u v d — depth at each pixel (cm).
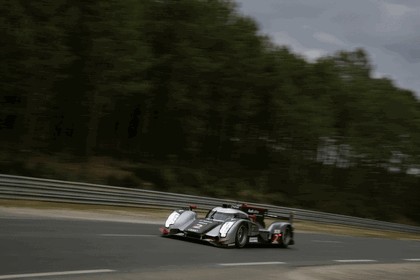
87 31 7212
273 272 2238
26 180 4144
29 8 6575
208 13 8788
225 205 3234
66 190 4503
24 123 7619
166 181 7206
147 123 9788
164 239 2920
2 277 1417
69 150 8175
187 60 8456
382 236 6969
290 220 3628
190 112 9112
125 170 7481
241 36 9081
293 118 9862
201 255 2477
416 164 12050
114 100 8238
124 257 2092
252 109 10006
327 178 12344
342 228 7200
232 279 1920
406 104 11688
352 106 11200
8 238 2159
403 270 3005
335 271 2545
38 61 6538
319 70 10625
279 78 9831
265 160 11619
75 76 7700
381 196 13125
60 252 1984
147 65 7438
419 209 13112
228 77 9331
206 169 9650
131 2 7256
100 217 3972
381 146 11631
